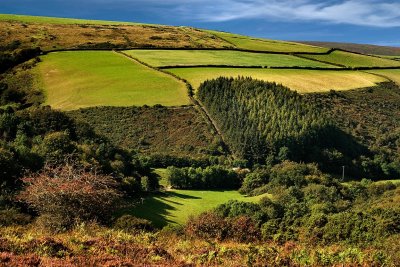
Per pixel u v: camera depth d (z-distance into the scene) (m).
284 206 50.41
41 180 18.83
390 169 87.50
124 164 62.66
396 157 93.44
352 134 101.25
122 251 12.96
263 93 107.50
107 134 94.56
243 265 12.64
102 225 17.62
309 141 91.62
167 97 108.75
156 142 92.00
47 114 66.00
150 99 107.62
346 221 28.98
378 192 65.25
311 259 13.66
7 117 61.19
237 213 47.28
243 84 111.06
